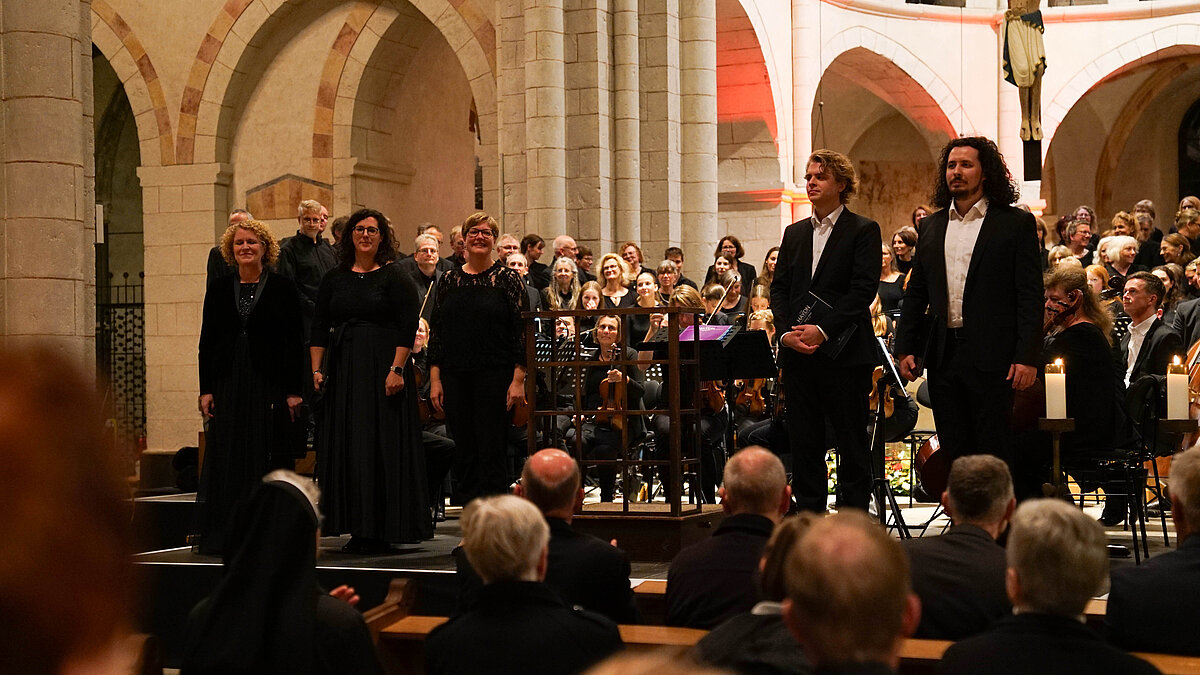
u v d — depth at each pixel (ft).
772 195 64.18
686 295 31.94
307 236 34.45
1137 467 22.58
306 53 56.29
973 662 9.09
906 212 85.40
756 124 64.13
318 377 22.66
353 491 22.11
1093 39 76.07
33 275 23.50
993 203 19.70
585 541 14.43
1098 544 9.12
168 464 37.04
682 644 12.03
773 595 9.20
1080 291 23.07
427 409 28.45
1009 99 75.87
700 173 49.29
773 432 30.30
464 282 22.65
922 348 20.34
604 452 29.45
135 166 72.33
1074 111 86.63
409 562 21.12
